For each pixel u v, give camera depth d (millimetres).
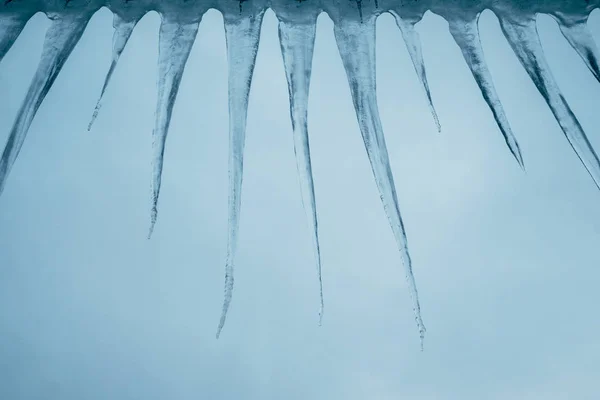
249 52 7504
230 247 5785
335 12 7941
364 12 7934
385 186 6312
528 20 7926
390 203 6191
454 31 7809
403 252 5871
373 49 7609
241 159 6449
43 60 7223
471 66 7457
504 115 6949
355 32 7766
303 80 7277
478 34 7793
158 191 6129
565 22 7922
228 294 5504
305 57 7523
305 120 6855
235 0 7910
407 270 5777
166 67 7270
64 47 7367
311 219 6043
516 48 7688
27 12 7656
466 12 7973
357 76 7340
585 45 7691
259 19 7801
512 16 7957
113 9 7750
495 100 7094
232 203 6094
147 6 7801
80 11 7723
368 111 6980
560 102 7121
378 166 6473
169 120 6719
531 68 7480
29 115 6637
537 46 7691
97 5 7773
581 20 7906
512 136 6742
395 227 6027
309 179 6336
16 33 7473
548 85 7293
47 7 7711
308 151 6566
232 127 6742
